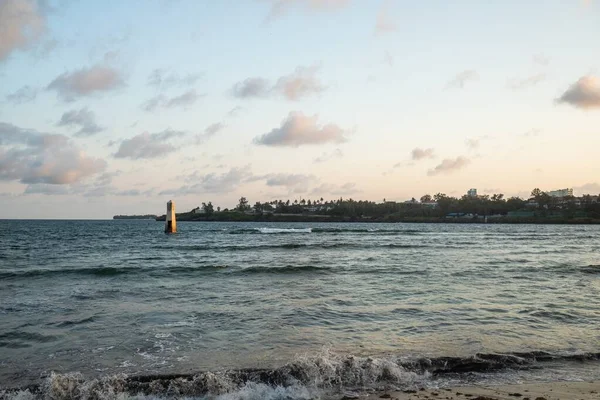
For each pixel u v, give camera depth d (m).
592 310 14.14
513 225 185.62
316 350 9.75
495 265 28.12
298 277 21.88
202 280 20.77
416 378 8.43
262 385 7.91
